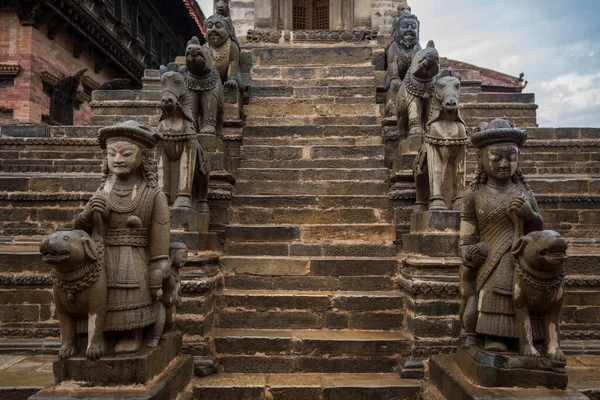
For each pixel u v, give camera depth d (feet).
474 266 14.25
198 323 17.54
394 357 18.07
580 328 19.80
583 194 26.00
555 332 13.19
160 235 13.94
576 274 20.29
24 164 30.60
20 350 19.83
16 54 52.13
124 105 35.63
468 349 14.19
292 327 19.52
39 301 20.85
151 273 13.74
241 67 35.29
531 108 35.68
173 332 16.06
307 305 19.65
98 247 13.03
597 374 16.89
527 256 12.63
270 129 28.43
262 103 31.53
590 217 25.68
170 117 19.38
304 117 29.81
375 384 16.74
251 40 37.47
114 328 12.98
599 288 19.84
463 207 14.76
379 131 28.50
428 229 18.44
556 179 26.89
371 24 40.06
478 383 13.20
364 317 19.49
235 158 26.94
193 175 19.69
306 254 21.99
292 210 23.49
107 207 13.26
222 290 20.51
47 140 31.07
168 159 19.57
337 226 22.68
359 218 23.38
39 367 17.92
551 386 12.80
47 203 26.37
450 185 19.24
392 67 30.25
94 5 64.18
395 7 40.29
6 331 20.57
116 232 13.51
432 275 17.90
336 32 37.55
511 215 13.53
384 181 25.11
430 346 17.43
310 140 28.35
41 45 54.24
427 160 19.51
